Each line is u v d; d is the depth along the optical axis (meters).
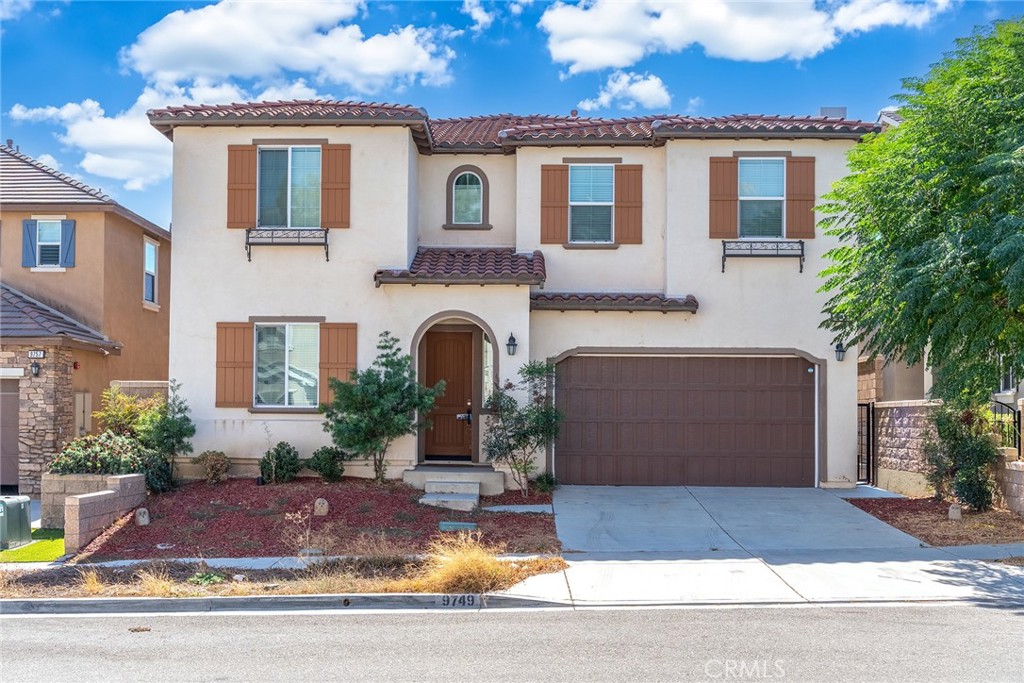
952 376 12.73
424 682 7.24
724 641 8.38
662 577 10.98
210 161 17.20
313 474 16.91
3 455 17.95
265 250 17.14
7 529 12.99
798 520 14.32
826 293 17.34
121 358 20.97
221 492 15.36
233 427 16.92
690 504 15.57
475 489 15.61
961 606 9.63
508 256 17.66
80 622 9.45
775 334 17.41
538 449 16.48
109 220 20.31
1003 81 12.13
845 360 17.39
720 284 17.47
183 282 17.14
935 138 12.75
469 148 18.38
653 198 17.98
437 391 16.27
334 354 16.95
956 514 13.91
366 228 17.09
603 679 7.27
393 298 16.95
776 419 17.50
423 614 9.66
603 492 16.66
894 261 12.87
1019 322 12.26
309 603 10.09
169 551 12.59
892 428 17.55
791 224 17.39
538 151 18.09
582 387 17.59
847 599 9.98
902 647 8.09
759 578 10.90
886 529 13.62
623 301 17.06
